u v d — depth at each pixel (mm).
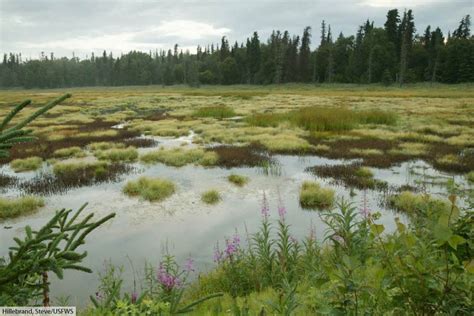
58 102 2199
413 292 2697
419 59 111688
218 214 11867
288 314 3750
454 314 2553
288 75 120250
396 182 15453
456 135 26359
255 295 5660
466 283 2576
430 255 3033
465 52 99250
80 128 31906
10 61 189125
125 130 30531
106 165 18125
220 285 6750
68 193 14008
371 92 81312
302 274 6625
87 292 7207
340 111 32812
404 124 31141
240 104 53844
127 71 169875
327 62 116312
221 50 146375
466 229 3357
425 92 78562
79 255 2318
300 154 21203
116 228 10633
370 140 24578
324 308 3057
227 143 24500
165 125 32469
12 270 2248
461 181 15188
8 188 14641
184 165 18875
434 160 18875
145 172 17375
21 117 38906
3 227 10641
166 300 5078
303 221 11094
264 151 21797
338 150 21750
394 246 2896
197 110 42781
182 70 150250
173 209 12312
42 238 2359
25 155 20812
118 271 8016
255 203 12977
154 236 10078
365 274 3869
